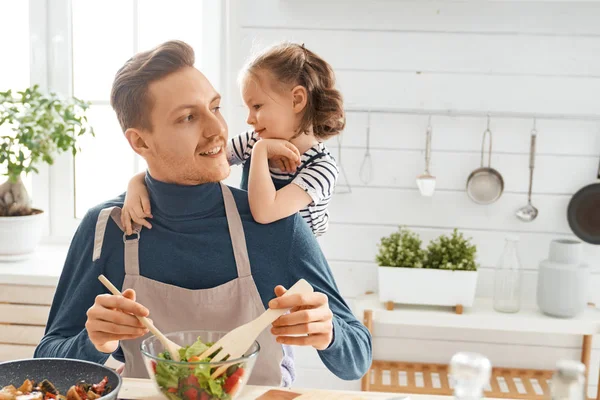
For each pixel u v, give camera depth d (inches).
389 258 92.8
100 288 51.7
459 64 96.6
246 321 50.3
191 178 49.2
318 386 101.6
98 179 107.9
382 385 92.7
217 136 48.5
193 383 37.6
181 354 41.0
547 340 99.7
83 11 105.2
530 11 95.1
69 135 101.1
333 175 62.3
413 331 101.2
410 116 97.8
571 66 95.7
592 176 97.2
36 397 38.2
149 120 47.8
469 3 95.4
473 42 96.1
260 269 50.8
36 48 105.8
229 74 98.8
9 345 92.1
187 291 49.6
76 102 99.0
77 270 52.7
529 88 96.3
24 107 97.1
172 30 103.6
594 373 99.2
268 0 97.1
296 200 57.0
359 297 97.5
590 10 94.7
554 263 90.9
